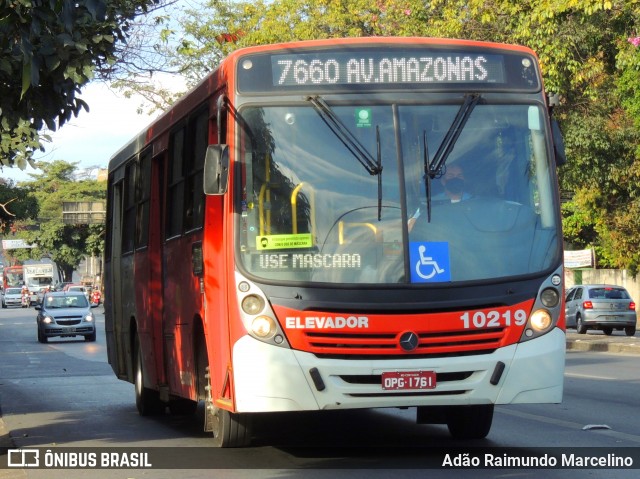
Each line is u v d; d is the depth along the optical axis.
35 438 12.48
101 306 87.38
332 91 9.55
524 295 9.23
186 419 14.59
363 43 9.67
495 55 9.84
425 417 10.95
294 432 12.19
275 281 9.12
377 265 9.18
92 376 23.39
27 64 7.53
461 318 9.08
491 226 9.38
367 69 9.62
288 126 9.48
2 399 18.09
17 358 30.72
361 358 8.99
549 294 9.32
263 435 11.97
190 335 11.24
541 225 9.50
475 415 10.88
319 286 9.09
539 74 9.92
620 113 32.38
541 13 22.06
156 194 13.55
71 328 40.38
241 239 9.26
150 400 14.71
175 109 12.31
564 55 23.78
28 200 50.38
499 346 9.14
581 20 23.25
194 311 10.95
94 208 57.97
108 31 10.71
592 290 38.38
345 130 9.47
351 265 9.19
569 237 51.84
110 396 18.39
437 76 9.67
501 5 23.06
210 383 10.50
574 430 11.85
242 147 9.41
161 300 13.20
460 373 9.09
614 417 13.09
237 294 9.16
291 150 9.43
